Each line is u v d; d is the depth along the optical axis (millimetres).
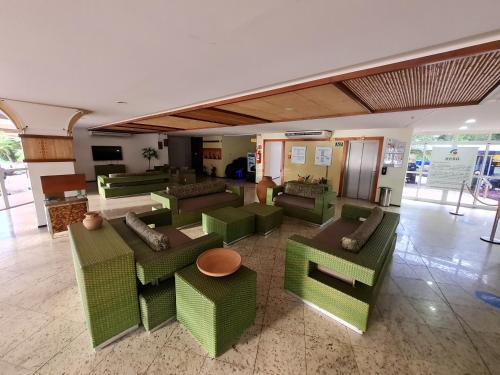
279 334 1842
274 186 5438
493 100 2314
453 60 1319
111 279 1647
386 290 2430
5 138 6246
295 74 1814
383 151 6180
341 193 7117
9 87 2266
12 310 2045
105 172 9508
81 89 2344
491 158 5781
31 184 3816
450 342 1793
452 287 2506
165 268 1874
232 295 1644
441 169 6090
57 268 2721
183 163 13086
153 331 1840
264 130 7250
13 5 883
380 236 2371
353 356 1665
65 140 3939
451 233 4129
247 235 3730
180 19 1011
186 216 4086
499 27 1044
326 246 2090
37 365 1557
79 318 1964
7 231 3822
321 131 6703
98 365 1564
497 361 1642
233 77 1908
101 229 2180
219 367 1569
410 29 1082
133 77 1918
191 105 3150
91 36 1183
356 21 1015
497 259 3172
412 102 2514
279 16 976
